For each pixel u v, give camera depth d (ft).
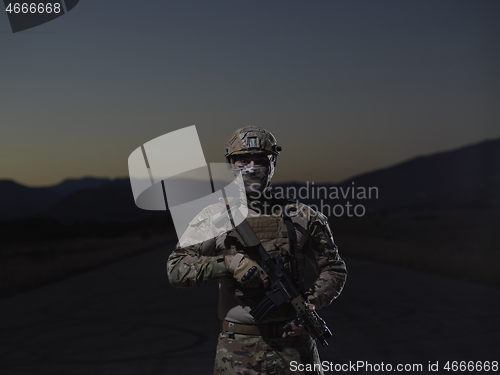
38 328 28.86
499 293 38.14
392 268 63.26
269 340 8.06
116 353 21.86
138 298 40.65
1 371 19.34
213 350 21.80
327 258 8.64
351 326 25.91
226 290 8.32
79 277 65.46
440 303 33.45
